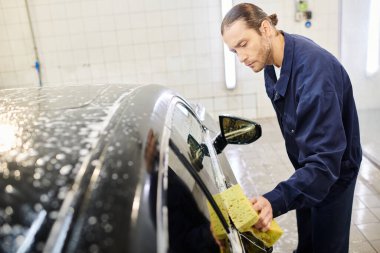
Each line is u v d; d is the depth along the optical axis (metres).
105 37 4.46
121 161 0.61
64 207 0.52
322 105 1.17
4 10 4.36
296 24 4.30
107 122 0.73
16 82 4.68
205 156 1.25
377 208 2.49
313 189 1.16
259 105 4.72
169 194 0.74
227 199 1.05
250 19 1.29
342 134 1.20
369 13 3.52
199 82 4.63
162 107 0.96
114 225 0.52
